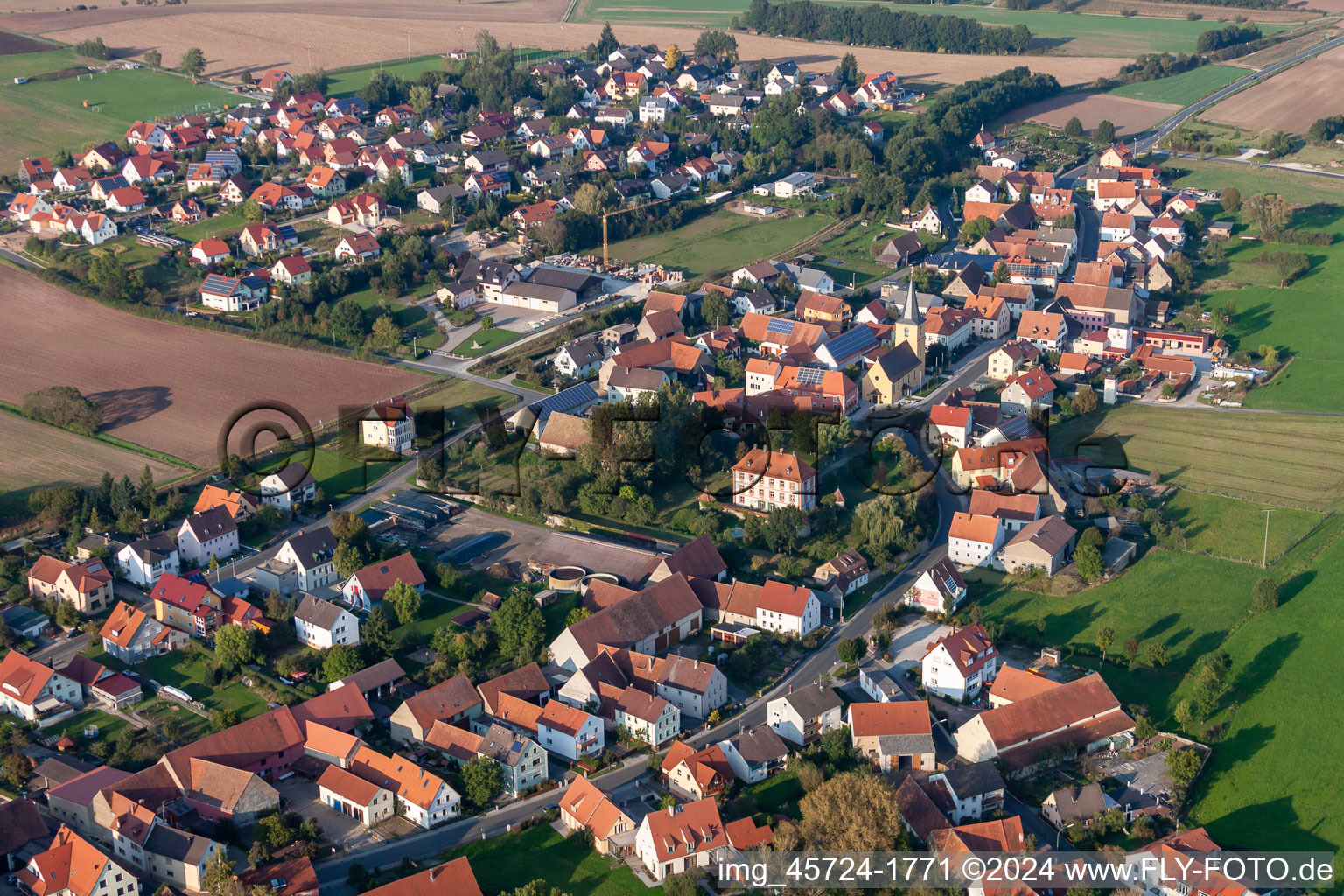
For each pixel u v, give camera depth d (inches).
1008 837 7308.1
